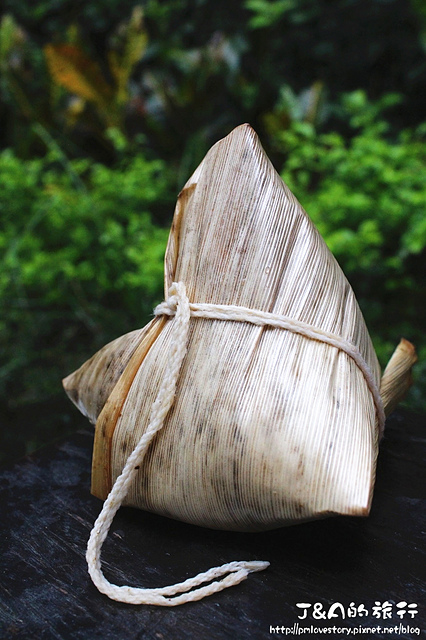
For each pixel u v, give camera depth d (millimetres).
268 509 221
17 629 213
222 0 762
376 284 594
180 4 757
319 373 226
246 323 231
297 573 226
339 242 484
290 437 218
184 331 231
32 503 256
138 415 235
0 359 551
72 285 585
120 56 669
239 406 223
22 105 692
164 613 216
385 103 602
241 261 233
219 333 232
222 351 230
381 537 237
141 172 589
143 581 225
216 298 235
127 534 241
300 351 229
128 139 684
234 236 234
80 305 587
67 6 813
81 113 683
